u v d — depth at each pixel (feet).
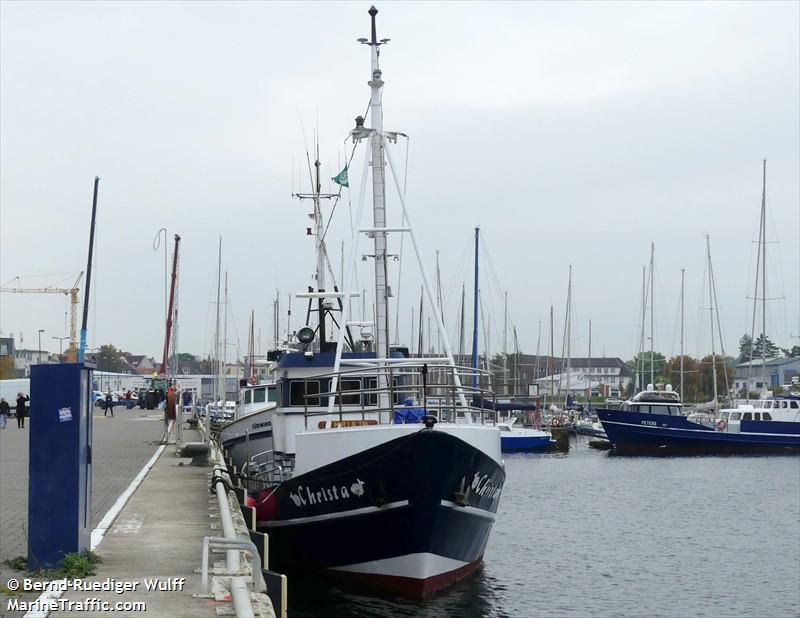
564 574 76.48
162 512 49.80
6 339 462.60
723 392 352.08
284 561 61.11
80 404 34.27
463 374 70.08
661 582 74.43
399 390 57.31
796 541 94.68
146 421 163.63
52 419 34.17
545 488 143.02
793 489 141.90
